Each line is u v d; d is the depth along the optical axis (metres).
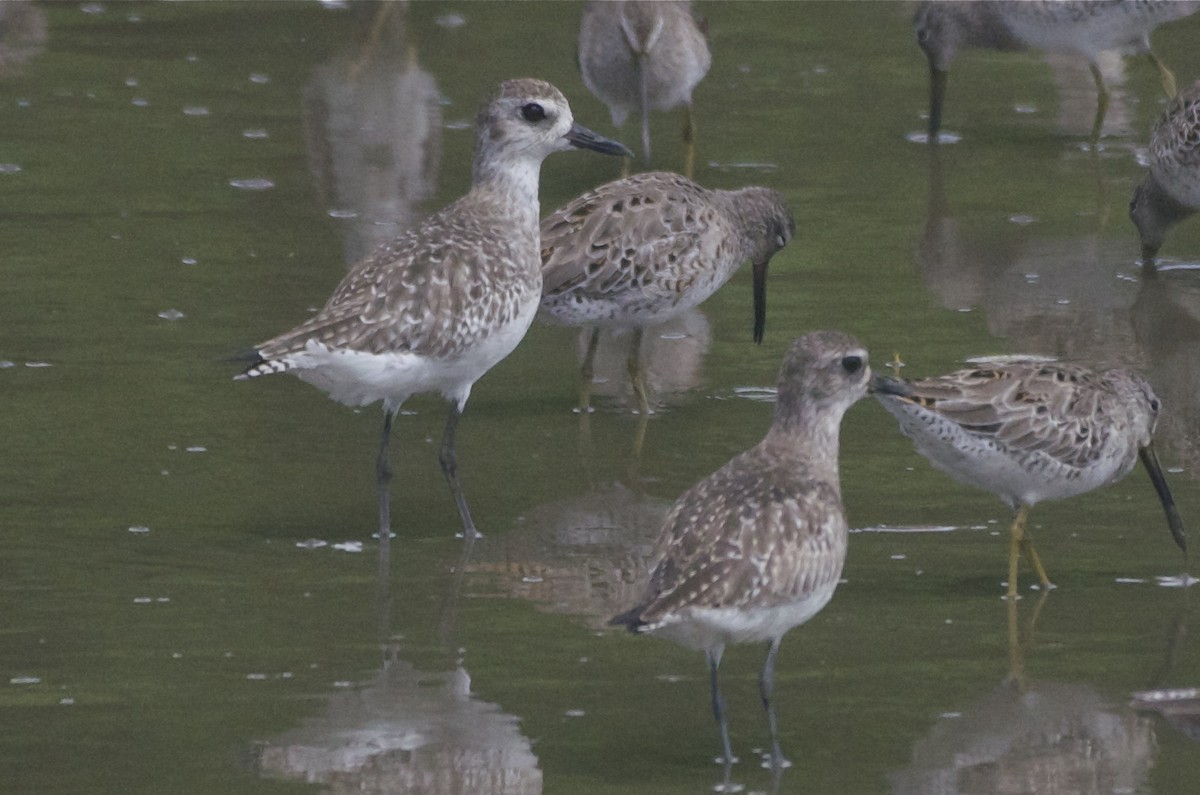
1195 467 13.68
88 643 10.78
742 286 17.64
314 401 14.89
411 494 13.22
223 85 23.23
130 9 26.58
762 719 10.08
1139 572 12.01
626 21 20.55
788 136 22.12
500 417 14.73
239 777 9.29
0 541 12.18
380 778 9.33
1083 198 20.27
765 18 26.53
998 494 12.05
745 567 9.24
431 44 24.94
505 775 9.38
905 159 21.48
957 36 22.27
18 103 22.31
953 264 18.08
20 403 14.50
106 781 9.22
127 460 13.59
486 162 13.15
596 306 14.50
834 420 10.14
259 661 10.59
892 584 11.82
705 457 13.83
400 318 12.16
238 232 18.42
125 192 19.55
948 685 10.45
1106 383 12.03
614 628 11.12
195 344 15.73
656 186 14.86
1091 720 10.05
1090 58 22.36
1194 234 19.44
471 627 11.09
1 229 18.38
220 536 12.37
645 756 9.63
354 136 21.41
